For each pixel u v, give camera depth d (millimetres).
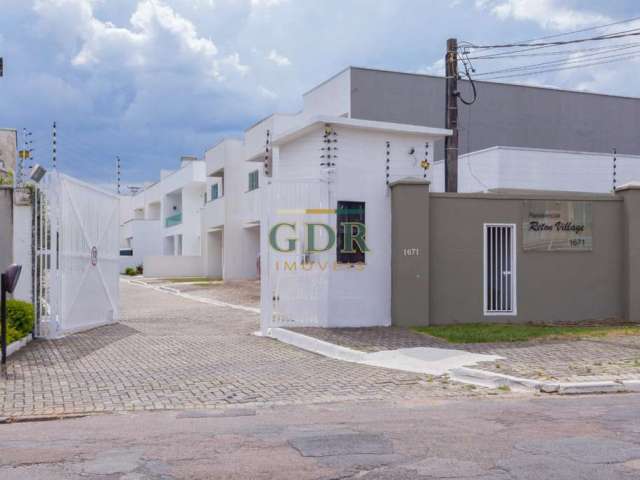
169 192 51094
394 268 14602
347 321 14344
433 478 4980
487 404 8016
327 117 14094
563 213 15297
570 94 31922
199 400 8281
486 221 14961
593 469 5164
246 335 13977
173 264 43969
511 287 15102
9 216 12523
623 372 9602
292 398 8430
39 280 12727
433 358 10773
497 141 30547
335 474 5090
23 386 8891
